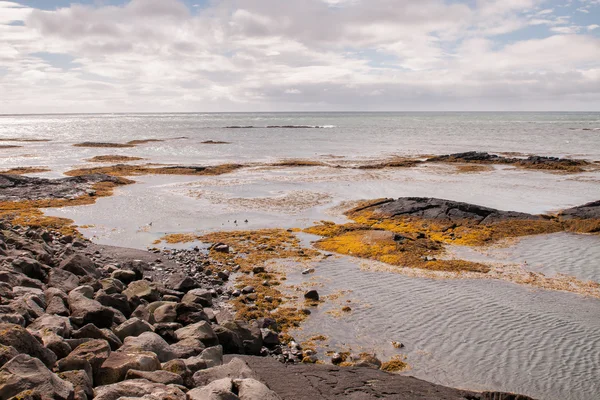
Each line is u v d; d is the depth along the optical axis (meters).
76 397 9.22
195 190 45.53
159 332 14.92
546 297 20.45
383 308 19.34
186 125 193.25
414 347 16.19
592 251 26.83
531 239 29.25
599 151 80.12
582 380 14.19
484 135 122.31
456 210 33.72
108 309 14.74
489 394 12.47
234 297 20.73
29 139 114.94
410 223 32.75
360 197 42.47
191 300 18.77
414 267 24.45
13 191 43.09
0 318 12.30
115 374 10.73
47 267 20.16
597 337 16.84
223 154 78.88
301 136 121.88
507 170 57.97
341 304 19.75
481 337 16.88
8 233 24.72
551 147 87.94
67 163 66.19
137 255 25.75
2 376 8.95
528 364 15.09
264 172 57.31
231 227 32.75
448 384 14.03
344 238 29.34
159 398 9.23
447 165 62.31
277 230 31.72
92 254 25.31
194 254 26.55
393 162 64.25
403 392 12.16
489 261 25.42
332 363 15.15
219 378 11.43
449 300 20.17
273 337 16.48
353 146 92.88
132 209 37.75
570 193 43.84
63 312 14.73
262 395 9.90
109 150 85.31
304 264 25.00
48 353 10.80
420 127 167.62
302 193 44.31
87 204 39.25
